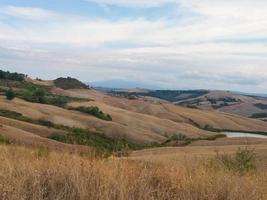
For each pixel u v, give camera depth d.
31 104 147.50
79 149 7.11
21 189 4.93
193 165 7.73
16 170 5.64
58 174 5.59
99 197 4.99
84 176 5.61
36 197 4.90
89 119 138.00
